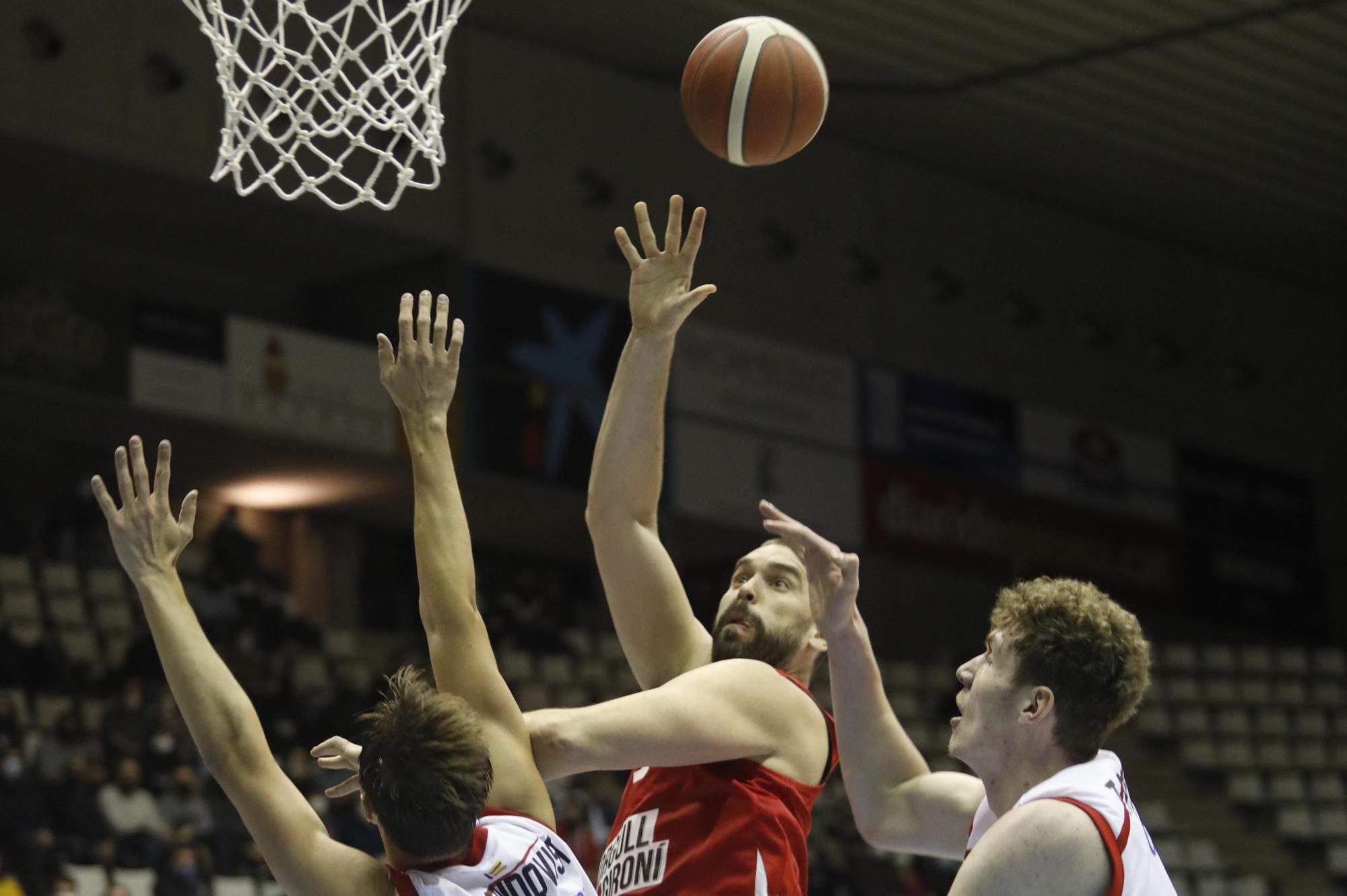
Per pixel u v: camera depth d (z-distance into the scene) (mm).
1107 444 36188
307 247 28734
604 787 22469
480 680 4617
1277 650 37281
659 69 30844
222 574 24719
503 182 29281
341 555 30906
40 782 17781
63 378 24734
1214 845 29438
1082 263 36656
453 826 4234
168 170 25859
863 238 33562
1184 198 35250
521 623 28328
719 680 5152
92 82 25250
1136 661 4340
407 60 6844
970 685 4547
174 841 18078
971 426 34344
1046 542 34906
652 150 31109
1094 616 4336
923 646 34125
